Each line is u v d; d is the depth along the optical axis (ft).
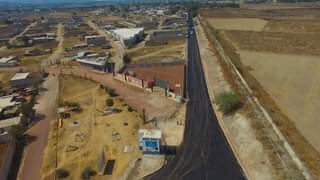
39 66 447.01
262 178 166.09
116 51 517.96
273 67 359.66
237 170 177.58
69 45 589.32
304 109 240.12
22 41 629.51
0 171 178.09
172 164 188.96
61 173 184.44
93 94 317.83
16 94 325.42
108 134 228.84
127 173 181.57
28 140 229.25
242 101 255.91
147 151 200.85
